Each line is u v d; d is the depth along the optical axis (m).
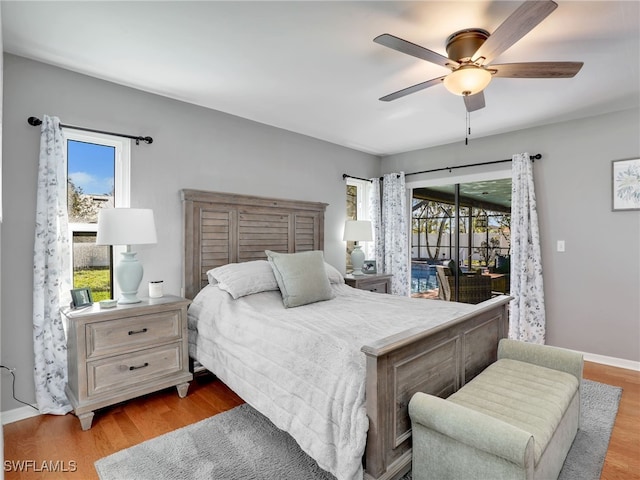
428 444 1.59
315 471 1.82
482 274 4.39
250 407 2.51
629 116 3.27
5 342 2.31
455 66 2.06
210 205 3.27
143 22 1.97
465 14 1.89
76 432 2.19
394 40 1.73
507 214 4.17
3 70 2.28
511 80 2.66
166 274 3.07
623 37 2.09
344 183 4.69
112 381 2.33
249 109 3.36
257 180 3.72
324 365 1.77
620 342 3.34
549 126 3.71
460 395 1.82
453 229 4.61
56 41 2.18
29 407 2.38
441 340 1.98
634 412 2.46
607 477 1.81
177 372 2.63
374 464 1.53
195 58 2.38
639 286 3.24
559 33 2.04
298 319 2.31
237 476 1.78
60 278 2.46
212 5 1.81
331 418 1.63
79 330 2.20
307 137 4.21
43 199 2.37
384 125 3.81
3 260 2.30
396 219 4.87
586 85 2.76
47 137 2.39
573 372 2.13
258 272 2.95
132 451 1.99
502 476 1.36
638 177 3.22
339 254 4.63
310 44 2.20
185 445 2.04
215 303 2.72
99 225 2.44
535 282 3.69
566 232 3.62
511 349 2.37
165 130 3.06
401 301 2.97
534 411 1.67
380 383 1.55
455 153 4.47
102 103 2.72
